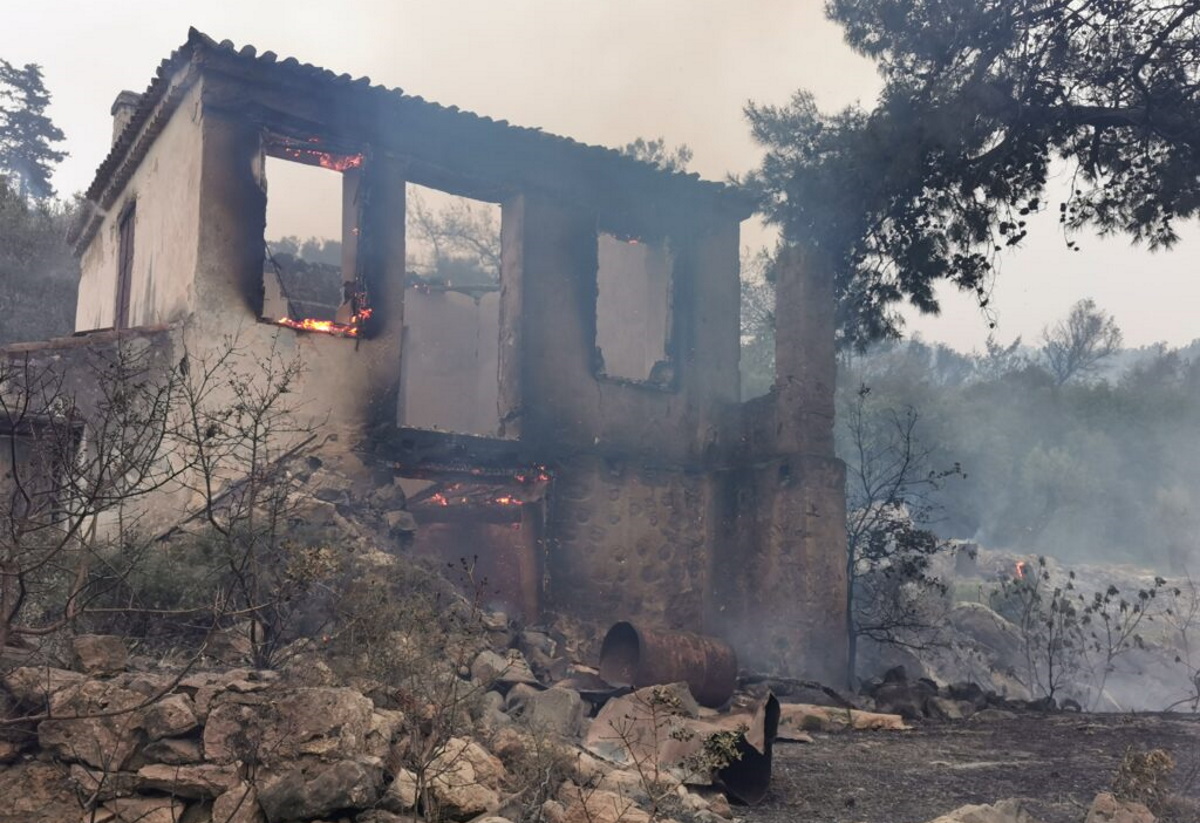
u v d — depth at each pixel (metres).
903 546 15.70
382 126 13.06
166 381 11.16
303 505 9.95
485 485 13.75
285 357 11.94
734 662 10.84
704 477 15.12
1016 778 8.02
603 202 14.88
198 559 7.81
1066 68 13.68
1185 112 13.31
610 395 14.48
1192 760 8.61
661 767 7.10
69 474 5.88
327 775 5.37
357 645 7.14
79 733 5.61
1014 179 14.16
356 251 12.80
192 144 12.21
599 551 13.91
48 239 22.86
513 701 8.18
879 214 14.80
